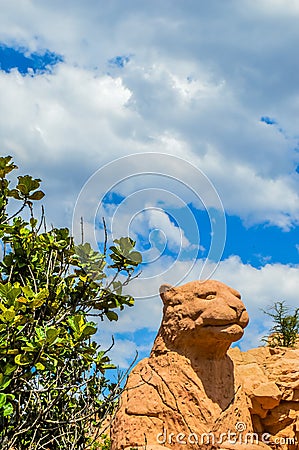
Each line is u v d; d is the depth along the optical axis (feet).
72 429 19.86
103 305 19.31
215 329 34.47
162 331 36.81
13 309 15.81
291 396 36.83
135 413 34.35
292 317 43.68
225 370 36.04
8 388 16.67
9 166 19.31
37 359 15.87
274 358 39.45
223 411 34.63
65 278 19.57
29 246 19.56
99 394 19.88
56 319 18.57
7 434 17.11
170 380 34.96
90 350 18.02
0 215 19.15
